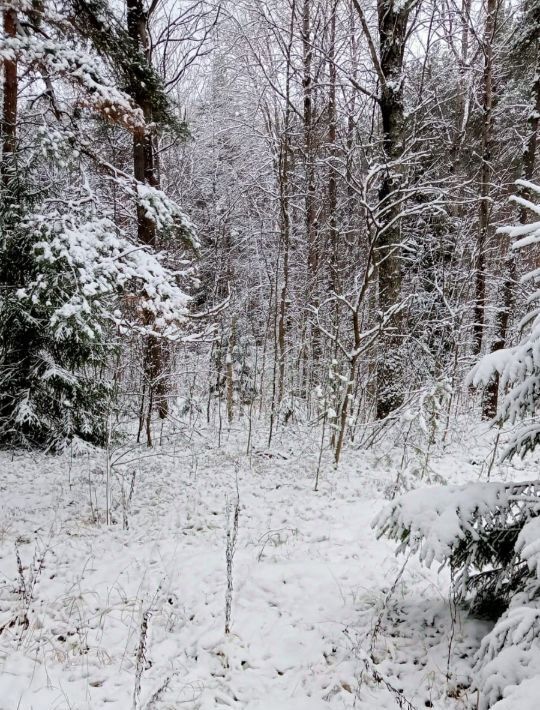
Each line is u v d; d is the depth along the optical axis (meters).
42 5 7.28
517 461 8.38
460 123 14.67
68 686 3.21
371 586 4.36
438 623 3.70
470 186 14.11
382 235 10.49
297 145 14.31
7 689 3.14
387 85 10.25
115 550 5.21
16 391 9.07
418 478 7.18
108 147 14.57
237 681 3.29
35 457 8.67
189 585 4.45
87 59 7.42
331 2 13.57
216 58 15.66
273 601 4.18
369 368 12.24
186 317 8.31
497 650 2.61
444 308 12.82
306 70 13.68
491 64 11.84
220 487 7.32
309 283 14.00
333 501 6.60
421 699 3.05
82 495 6.93
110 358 10.18
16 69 8.22
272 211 16.16
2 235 8.30
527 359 2.76
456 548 3.20
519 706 2.13
